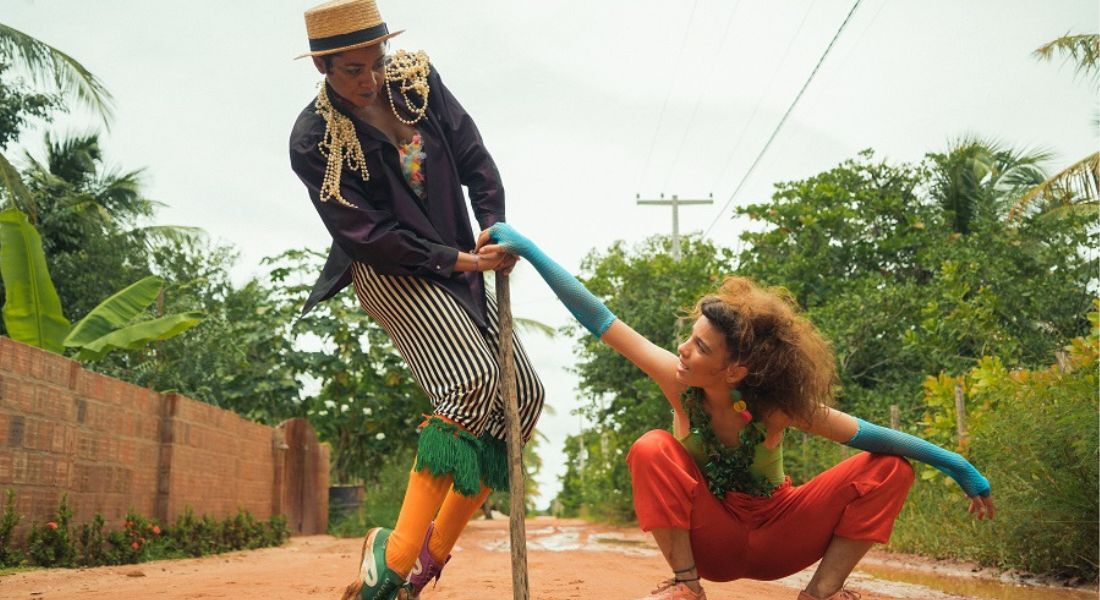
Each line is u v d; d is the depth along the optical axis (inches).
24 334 373.7
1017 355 583.2
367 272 146.3
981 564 338.3
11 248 369.7
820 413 136.9
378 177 146.3
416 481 142.1
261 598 196.4
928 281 777.6
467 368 142.2
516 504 136.3
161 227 786.2
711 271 882.1
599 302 143.4
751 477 138.2
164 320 410.0
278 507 541.3
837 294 743.1
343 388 711.1
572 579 243.4
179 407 382.6
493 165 158.2
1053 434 301.9
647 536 701.9
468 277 150.2
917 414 599.2
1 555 256.1
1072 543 289.0
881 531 137.2
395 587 142.3
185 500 388.8
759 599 205.9
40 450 275.4
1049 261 660.1
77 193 757.9
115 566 300.2
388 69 149.9
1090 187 554.9
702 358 130.8
